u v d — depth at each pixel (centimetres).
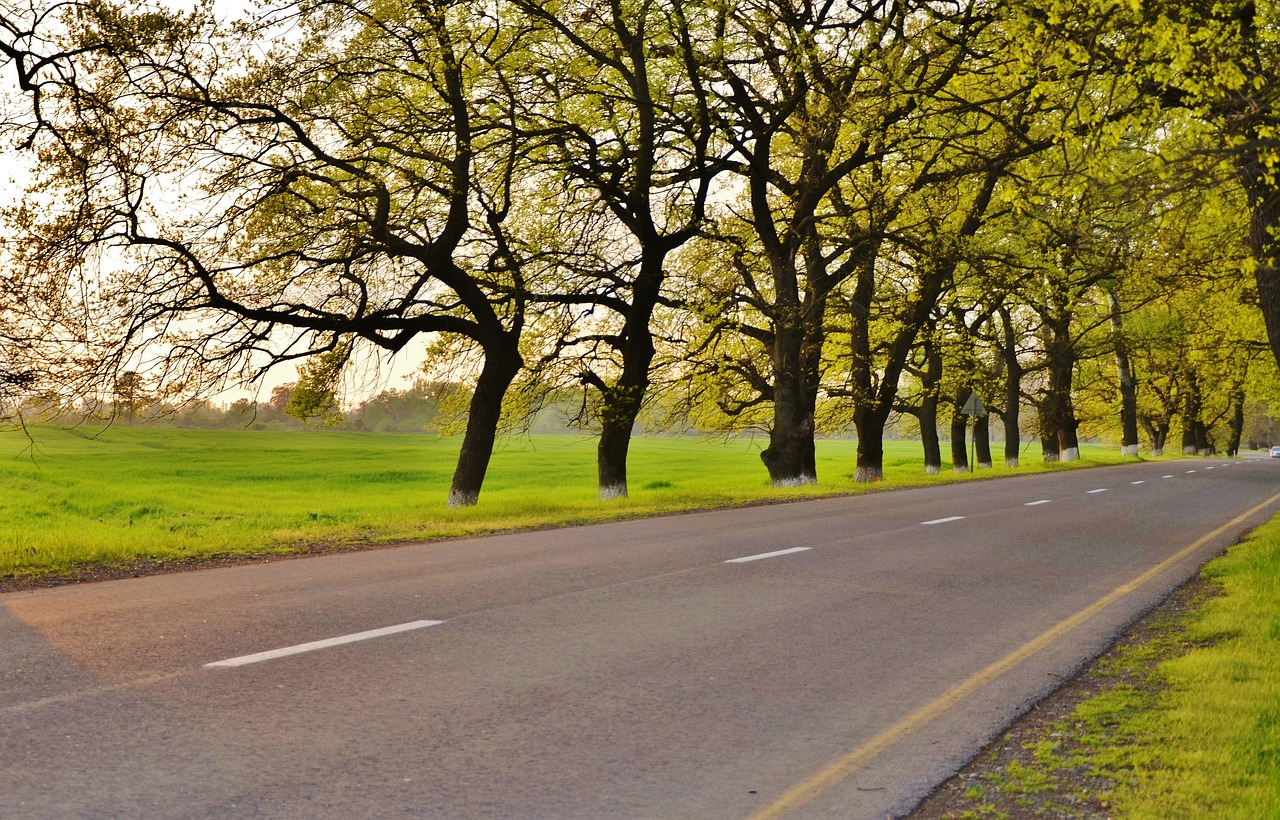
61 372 1485
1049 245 2150
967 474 3612
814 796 425
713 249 2562
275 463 5791
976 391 3847
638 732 503
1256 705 534
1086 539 1396
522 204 2384
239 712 512
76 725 485
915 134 2084
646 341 2509
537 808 401
